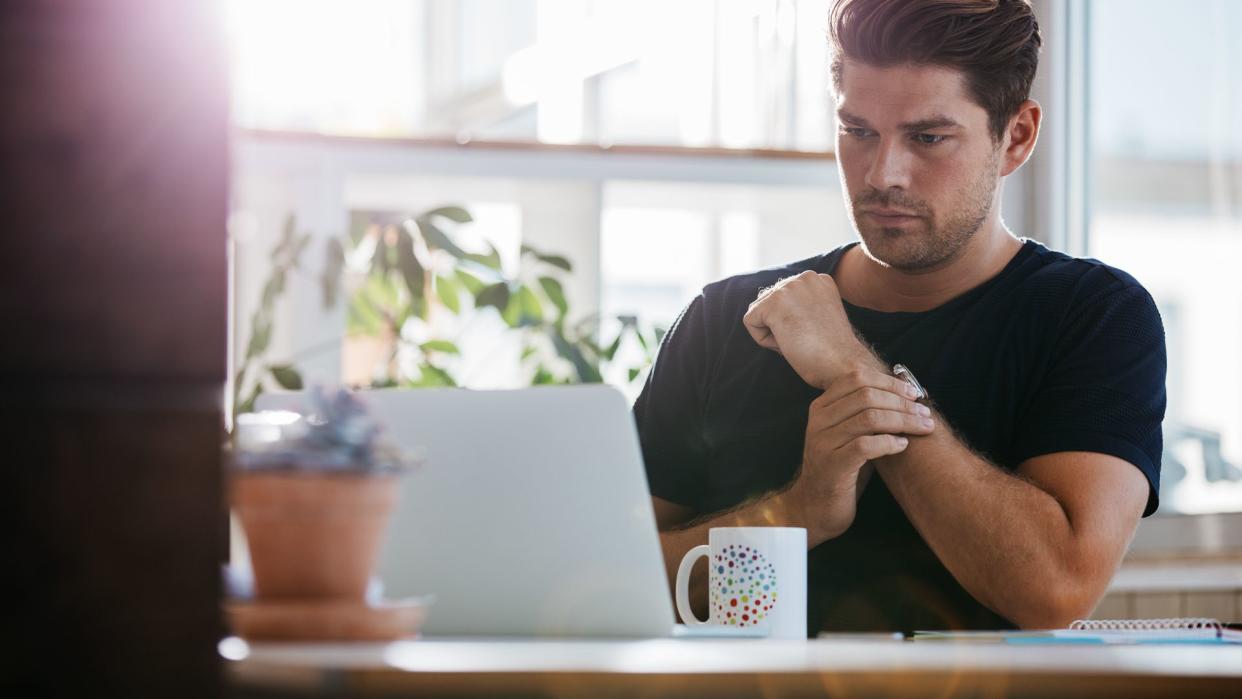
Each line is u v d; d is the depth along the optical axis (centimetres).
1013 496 176
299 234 252
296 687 65
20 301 58
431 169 257
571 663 70
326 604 84
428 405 125
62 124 59
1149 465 183
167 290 60
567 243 274
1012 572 172
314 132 253
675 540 193
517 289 250
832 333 192
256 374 248
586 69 425
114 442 58
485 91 487
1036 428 187
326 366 251
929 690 68
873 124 191
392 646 81
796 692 67
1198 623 127
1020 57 193
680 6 375
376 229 261
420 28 493
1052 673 69
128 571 58
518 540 121
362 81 470
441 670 65
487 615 122
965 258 200
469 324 261
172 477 59
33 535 58
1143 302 197
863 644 93
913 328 201
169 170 60
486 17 488
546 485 121
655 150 264
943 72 187
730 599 134
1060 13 309
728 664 70
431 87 501
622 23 405
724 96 353
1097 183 308
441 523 123
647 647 86
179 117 60
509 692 66
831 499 183
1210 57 282
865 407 180
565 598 120
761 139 335
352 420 88
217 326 60
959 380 196
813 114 317
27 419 58
